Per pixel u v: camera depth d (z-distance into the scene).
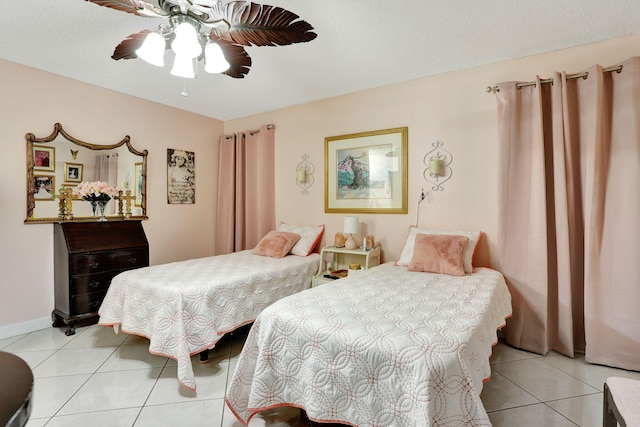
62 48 2.47
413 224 3.11
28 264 2.80
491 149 2.73
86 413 1.71
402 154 3.14
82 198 3.11
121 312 2.35
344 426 1.50
